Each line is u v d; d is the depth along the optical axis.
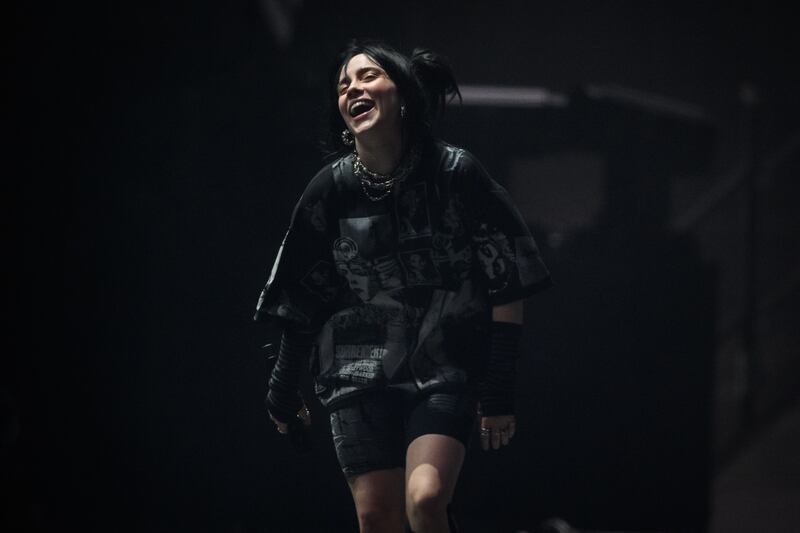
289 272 9.63
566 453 18.78
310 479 18.55
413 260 9.33
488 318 9.46
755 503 20.52
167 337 18.91
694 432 18.69
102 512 18.84
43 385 19.02
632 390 18.75
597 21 37.59
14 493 15.41
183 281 18.91
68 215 19.19
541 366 18.83
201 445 18.80
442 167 9.30
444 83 9.72
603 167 19.64
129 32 19.89
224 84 19.55
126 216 19.09
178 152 19.09
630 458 18.72
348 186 9.41
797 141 32.88
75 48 19.61
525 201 35.19
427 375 9.33
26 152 19.28
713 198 30.23
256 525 18.61
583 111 18.97
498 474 18.78
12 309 19.11
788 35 38.59
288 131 18.84
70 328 19.05
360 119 9.20
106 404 18.98
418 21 29.83
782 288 29.86
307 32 23.61
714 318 18.80
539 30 37.22
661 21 38.78
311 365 9.76
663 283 18.78
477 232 9.38
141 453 18.92
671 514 18.66
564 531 16.53
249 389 18.72
